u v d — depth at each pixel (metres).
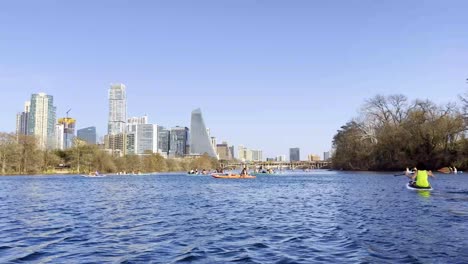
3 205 31.61
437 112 103.62
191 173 156.25
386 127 112.94
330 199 35.56
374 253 13.13
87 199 38.12
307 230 18.19
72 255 13.31
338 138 157.50
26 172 135.62
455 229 17.66
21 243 15.39
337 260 12.34
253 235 17.02
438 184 50.62
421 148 103.38
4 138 130.88
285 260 12.44
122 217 23.62
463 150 93.06
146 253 13.54
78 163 151.50
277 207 29.39
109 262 12.31
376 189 46.94
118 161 168.62
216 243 15.26
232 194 45.22
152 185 70.25
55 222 21.39
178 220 22.19
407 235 16.31
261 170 149.50
